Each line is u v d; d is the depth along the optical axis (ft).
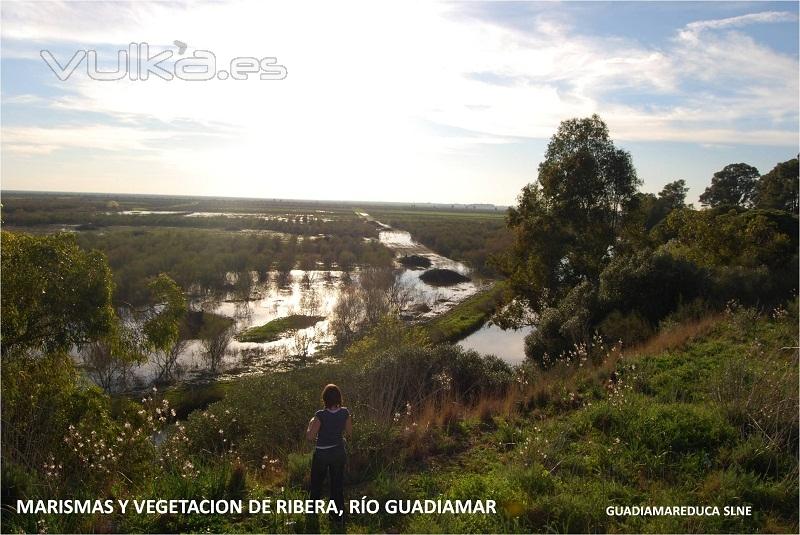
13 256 32.83
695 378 34.01
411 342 64.23
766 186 157.07
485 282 175.52
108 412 35.04
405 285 154.40
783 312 48.14
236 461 25.00
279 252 204.54
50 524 18.79
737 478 20.92
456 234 285.64
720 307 54.39
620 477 22.44
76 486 23.49
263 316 115.34
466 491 21.48
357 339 93.61
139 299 109.91
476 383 42.96
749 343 40.42
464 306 131.85
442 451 27.37
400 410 36.60
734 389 28.37
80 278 34.83
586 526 18.95
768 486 20.72
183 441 28.81
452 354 46.09
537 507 19.74
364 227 332.39
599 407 28.76
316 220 376.27
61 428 28.37
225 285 144.77
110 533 19.45
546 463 23.71
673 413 26.55
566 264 86.17
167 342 42.98
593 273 82.79
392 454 26.22
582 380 36.45
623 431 25.94
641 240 85.40
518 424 30.58
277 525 19.71
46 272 33.78
